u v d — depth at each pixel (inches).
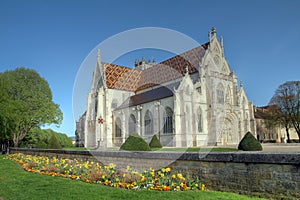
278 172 379.9
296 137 3582.7
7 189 454.3
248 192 412.8
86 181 525.7
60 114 2372.0
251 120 2413.9
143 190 423.8
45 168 688.4
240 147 1244.5
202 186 447.8
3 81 1945.1
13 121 1813.5
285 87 2469.2
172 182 449.4
